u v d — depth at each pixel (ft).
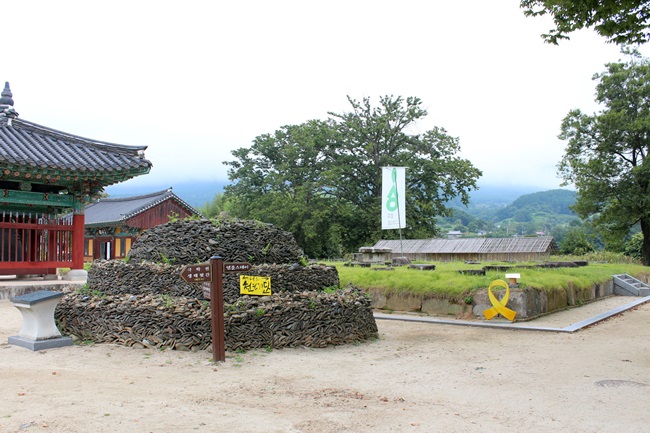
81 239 63.36
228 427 17.88
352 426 18.37
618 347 34.88
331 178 143.74
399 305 51.90
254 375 25.66
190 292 33.73
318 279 37.76
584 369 28.22
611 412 20.40
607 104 130.93
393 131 156.15
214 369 26.66
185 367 26.99
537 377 26.32
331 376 26.03
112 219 136.67
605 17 33.32
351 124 155.94
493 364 29.43
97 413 18.97
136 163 61.31
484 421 19.21
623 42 34.88
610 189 127.13
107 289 37.81
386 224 84.43
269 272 35.14
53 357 29.12
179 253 36.55
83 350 31.04
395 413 20.07
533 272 57.11
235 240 36.83
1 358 28.73
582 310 54.29
